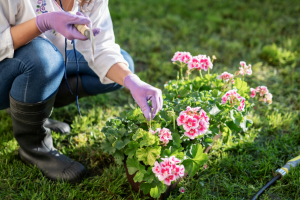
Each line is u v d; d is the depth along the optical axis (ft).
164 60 10.54
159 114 5.07
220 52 11.16
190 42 11.86
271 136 6.89
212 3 15.83
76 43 5.39
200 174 5.71
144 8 14.84
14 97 4.87
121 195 5.35
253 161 6.01
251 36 12.38
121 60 5.17
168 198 5.08
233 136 6.50
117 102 8.34
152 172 4.65
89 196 5.21
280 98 8.38
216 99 5.62
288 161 5.73
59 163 5.54
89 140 6.57
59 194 5.24
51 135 5.94
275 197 5.23
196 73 9.75
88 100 8.22
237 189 5.43
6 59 4.67
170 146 4.76
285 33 12.70
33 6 4.83
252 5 15.46
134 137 4.54
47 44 4.85
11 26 4.68
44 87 4.80
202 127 4.62
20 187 5.33
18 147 6.23
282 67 10.18
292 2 15.66
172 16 13.88
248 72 6.38
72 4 5.08
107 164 6.07
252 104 6.31
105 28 5.45
